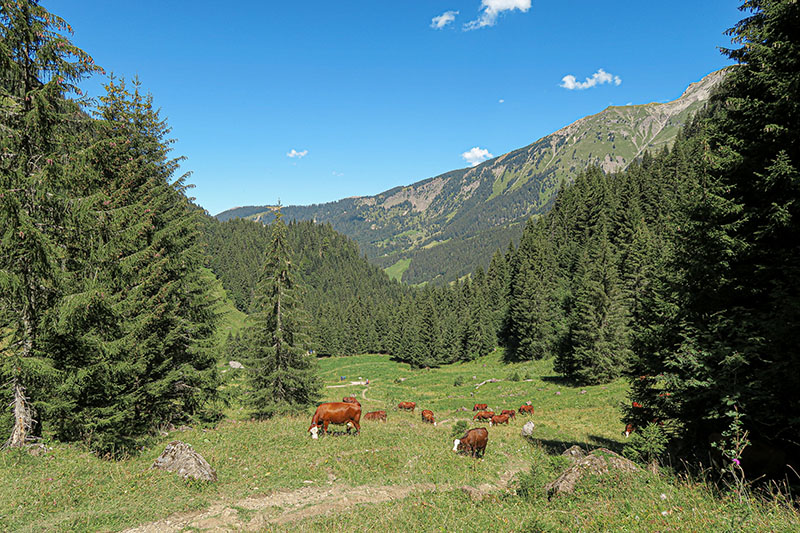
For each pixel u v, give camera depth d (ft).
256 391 80.33
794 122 29.99
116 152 50.16
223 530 29.04
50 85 36.01
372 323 408.87
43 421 44.29
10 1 34.24
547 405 119.65
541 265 287.89
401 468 43.55
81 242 40.78
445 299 406.21
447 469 44.11
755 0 32.76
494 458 51.21
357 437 54.03
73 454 41.37
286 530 28.66
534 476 33.60
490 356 277.03
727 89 35.65
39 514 28.48
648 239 184.24
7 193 33.60
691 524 20.92
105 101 54.60
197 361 62.28
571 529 23.52
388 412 117.60
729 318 32.07
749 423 29.91
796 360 26.71
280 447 48.55
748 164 32.50
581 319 153.17
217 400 64.34
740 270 32.50
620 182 340.59
